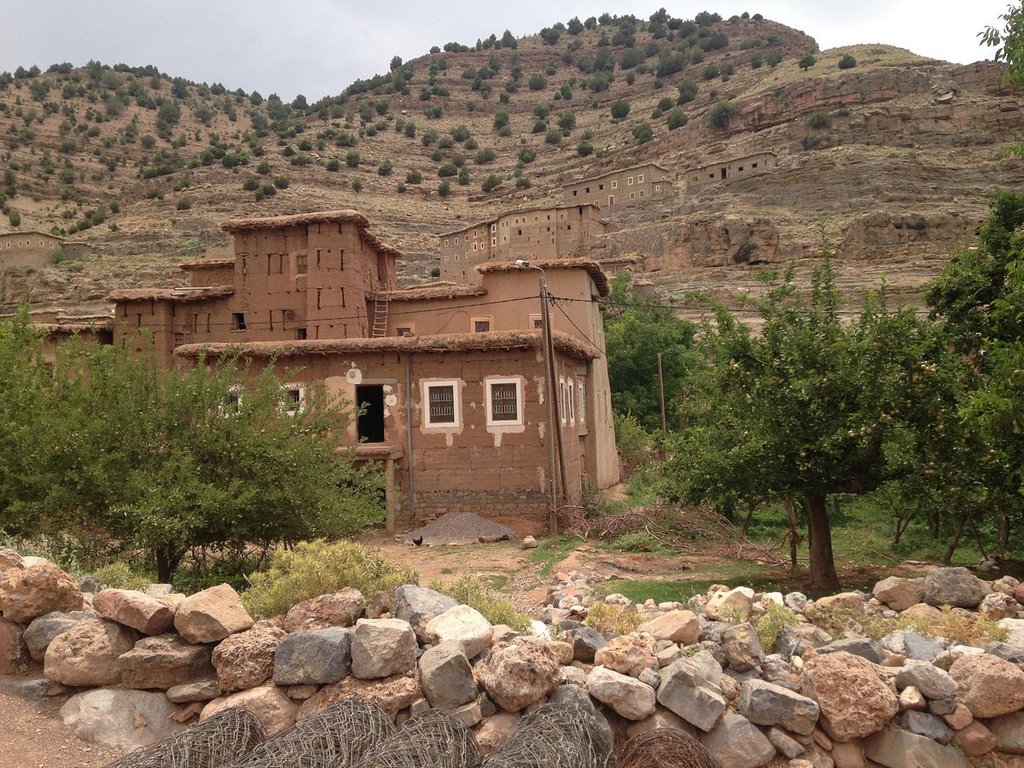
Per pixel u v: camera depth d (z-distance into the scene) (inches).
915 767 203.3
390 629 201.8
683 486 558.6
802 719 204.5
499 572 609.9
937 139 4037.9
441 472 848.3
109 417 428.1
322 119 7618.1
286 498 458.0
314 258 1125.1
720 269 3196.4
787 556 671.1
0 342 486.9
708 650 227.9
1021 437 414.3
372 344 844.0
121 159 6692.9
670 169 4970.5
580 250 3432.6
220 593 223.3
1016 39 436.5
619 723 203.6
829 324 506.9
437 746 169.9
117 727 203.0
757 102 4913.9
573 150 6427.2
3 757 191.0
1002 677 210.8
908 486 497.0
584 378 1074.1
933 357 464.4
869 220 3134.8
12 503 403.5
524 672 193.2
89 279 3353.8
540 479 832.3
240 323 1171.3
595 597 423.2
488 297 1137.4
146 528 396.8
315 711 194.4
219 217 4512.8
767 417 493.4
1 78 7741.1
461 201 5856.3
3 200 5625.0
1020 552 613.6
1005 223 598.2
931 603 317.7
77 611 237.6
